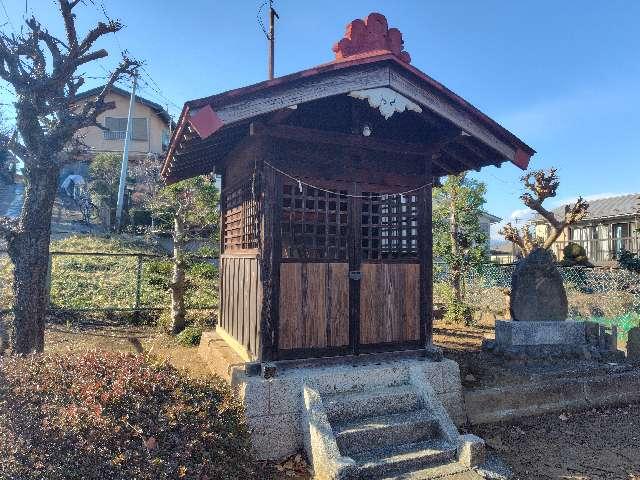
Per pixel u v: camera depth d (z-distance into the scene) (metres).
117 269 13.91
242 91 4.77
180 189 10.79
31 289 6.20
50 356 4.26
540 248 8.38
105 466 3.14
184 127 5.29
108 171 22.55
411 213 6.80
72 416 3.28
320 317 5.96
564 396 6.85
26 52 6.51
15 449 3.13
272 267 5.71
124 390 3.62
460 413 6.11
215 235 14.38
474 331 10.32
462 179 12.76
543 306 8.09
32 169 6.34
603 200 27.80
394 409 5.48
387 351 6.33
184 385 4.05
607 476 4.95
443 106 6.00
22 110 6.33
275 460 5.02
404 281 6.55
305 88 5.18
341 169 6.23
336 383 5.55
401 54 6.17
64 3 6.31
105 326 9.95
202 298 12.48
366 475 4.49
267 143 5.80
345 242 6.28
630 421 6.54
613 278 16.70
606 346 8.20
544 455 5.41
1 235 6.22
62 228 19.72
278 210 5.81
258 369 5.48
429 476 4.59
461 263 12.00
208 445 3.64
